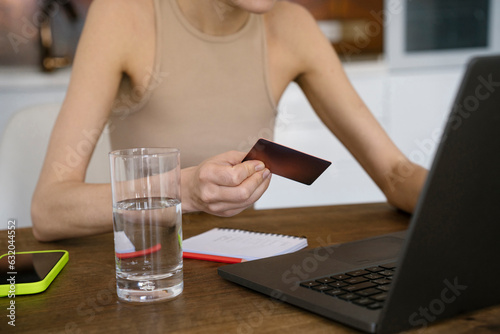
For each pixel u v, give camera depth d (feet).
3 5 9.54
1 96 9.60
